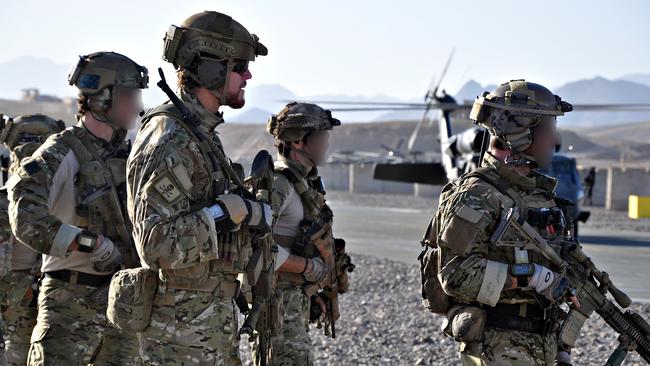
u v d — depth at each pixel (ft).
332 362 35.78
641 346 20.07
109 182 22.24
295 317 23.30
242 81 17.89
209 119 17.60
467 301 19.15
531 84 19.34
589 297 19.69
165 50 17.58
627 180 158.61
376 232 104.27
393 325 43.37
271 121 24.47
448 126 121.19
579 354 37.06
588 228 117.70
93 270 21.86
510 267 18.47
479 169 19.33
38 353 21.57
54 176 21.52
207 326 16.90
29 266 24.91
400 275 61.98
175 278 16.76
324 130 24.20
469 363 19.19
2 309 24.81
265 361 20.92
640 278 67.41
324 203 24.66
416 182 124.98
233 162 18.71
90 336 21.80
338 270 25.79
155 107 17.08
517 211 18.74
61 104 301.43
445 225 18.80
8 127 27.35
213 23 17.28
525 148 19.10
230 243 17.08
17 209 20.95
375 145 581.12
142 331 16.99
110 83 22.12
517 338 18.74
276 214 23.11
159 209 16.16
